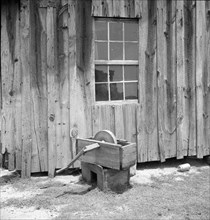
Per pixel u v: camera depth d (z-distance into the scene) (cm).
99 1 474
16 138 460
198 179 458
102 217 319
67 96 471
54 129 467
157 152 514
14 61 455
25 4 449
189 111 530
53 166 466
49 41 458
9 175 457
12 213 333
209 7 532
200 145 533
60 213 332
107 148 389
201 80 529
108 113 487
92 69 477
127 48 501
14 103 459
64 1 461
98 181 404
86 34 473
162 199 371
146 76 503
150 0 498
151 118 509
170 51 512
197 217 322
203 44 530
